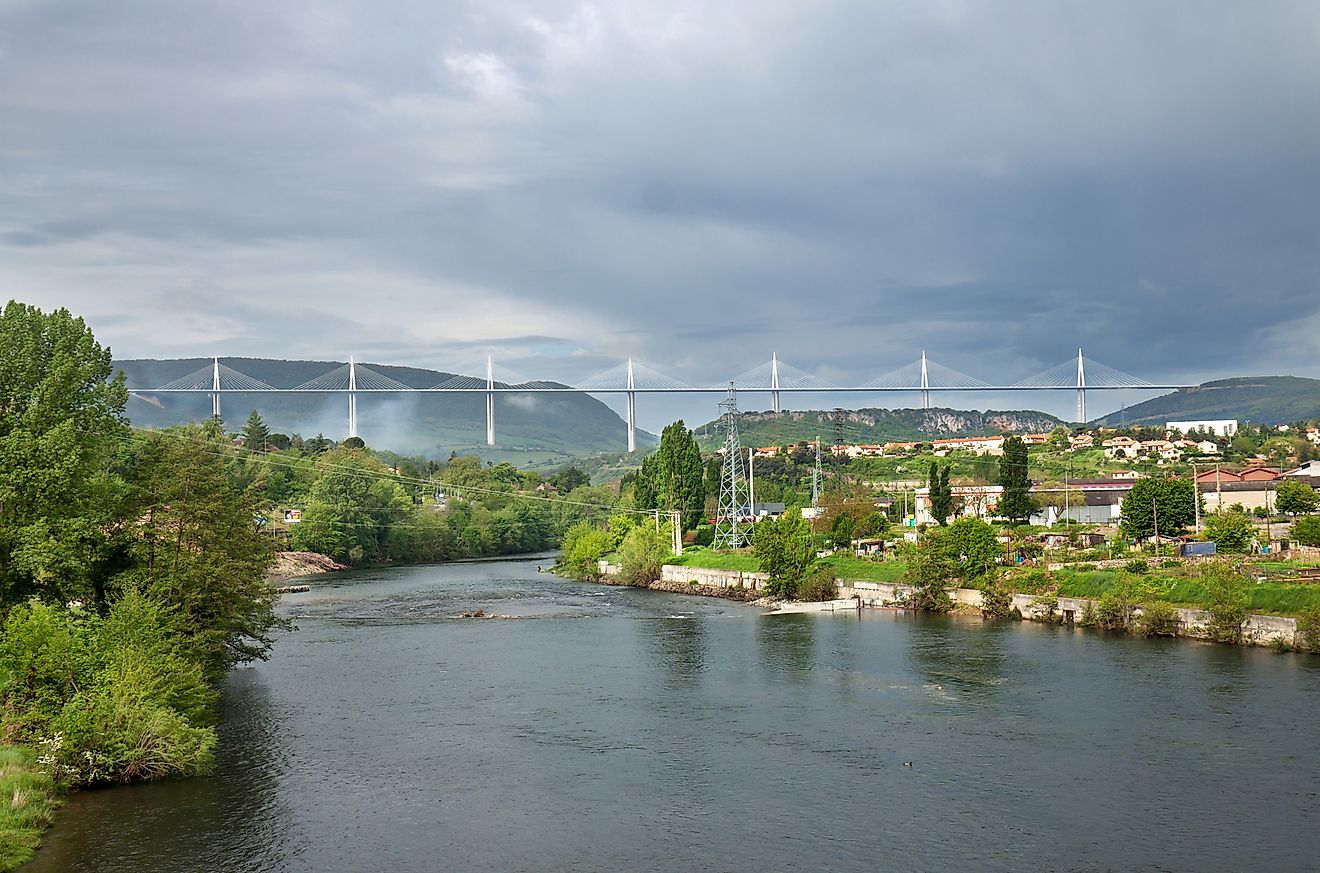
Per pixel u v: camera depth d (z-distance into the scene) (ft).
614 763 208.33
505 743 223.51
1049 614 377.09
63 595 231.91
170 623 232.32
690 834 169.89
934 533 438.40
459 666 314.14
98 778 193.57
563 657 329.52
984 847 162.40
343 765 207.82
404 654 337.31
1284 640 299.58
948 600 424.05
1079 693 255.91
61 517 230.07
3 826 163.22
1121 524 497.46
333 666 315.17
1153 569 384.47
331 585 602.85
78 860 158.71
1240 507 544.21
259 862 158.61
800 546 491.31
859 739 222.07
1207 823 169.89
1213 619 319.27
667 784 194.90
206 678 255.70
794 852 161.89
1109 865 155.12
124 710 193.77
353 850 163.53
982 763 203.00
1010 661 301.43
